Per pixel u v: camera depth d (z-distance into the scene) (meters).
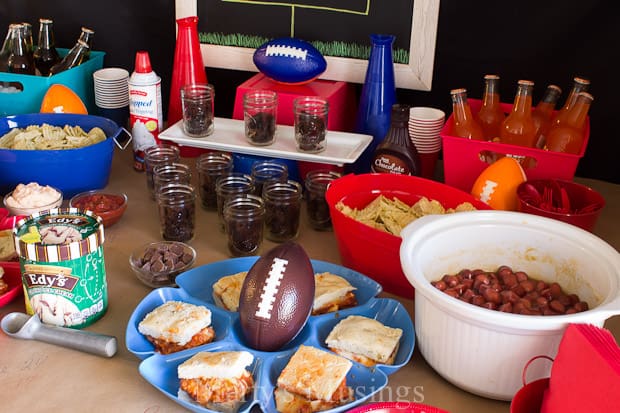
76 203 1.43
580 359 0.79
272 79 1.68
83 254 1.06
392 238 1.12
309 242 1.41
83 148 1.46
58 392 0.98
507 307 1.01
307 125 1.47
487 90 1.49
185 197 1.36
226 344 1.03
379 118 1.61
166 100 2.02
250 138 1.52
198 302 1.14
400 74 1.71
